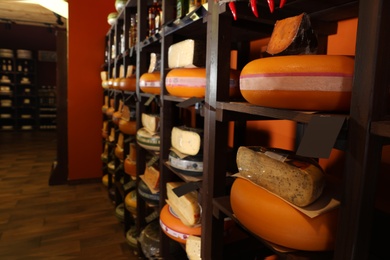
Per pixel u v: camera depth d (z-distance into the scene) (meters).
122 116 2.91
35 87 9.45
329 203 0.87
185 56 1.52
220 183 1.28
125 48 2.80
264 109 0.92
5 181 4.44
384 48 0.63
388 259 0.95
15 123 9.39
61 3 4.58
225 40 1.19
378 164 0.67
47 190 4.11
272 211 0.88
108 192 3.92
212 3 1.20
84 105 4.38
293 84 0.77
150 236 2.21
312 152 0.66
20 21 7.01
